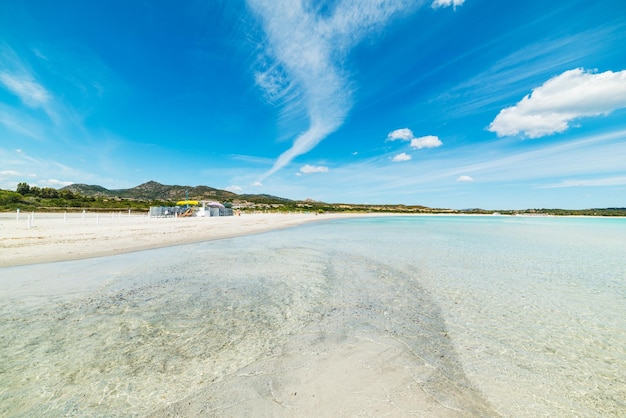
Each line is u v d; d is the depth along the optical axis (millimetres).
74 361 4012
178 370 3871
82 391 3377
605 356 4785
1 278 7988
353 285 8594
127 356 4191
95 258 11203
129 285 7730
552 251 17234
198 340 4773
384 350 4660
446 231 32469
